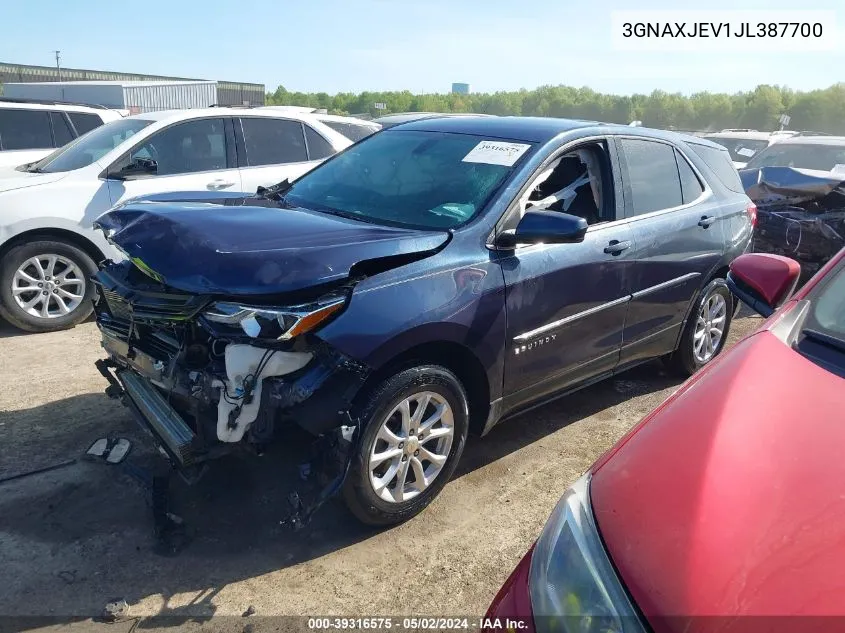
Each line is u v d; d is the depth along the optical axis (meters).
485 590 2.80
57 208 5.59
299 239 2.92
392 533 3.14
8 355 5.12
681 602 1.32
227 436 2.66
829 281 2.43
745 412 1.78
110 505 3.24
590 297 3.74
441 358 3.25
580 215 3.83
